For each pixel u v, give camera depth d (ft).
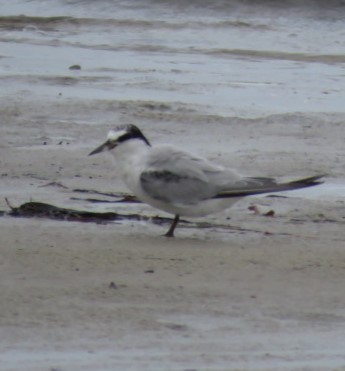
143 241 44.78
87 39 106.83
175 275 39.96
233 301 37.37
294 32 111.24
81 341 33.24
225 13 115.96
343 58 100.68
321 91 83.66
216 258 42.47
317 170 60.75
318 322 35.68
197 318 35.58
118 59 95.40
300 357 32.71
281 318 35.91
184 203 45.03
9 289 37.58
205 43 106.32
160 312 35.94
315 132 70.23
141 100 76.89
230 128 70.54
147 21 114.32
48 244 43.47
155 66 92.17
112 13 117.70
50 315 35.22
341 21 114.62
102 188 55.26
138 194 45.96
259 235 46.70
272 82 86.63
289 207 52.34
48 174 57.77
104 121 71.20
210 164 45.62
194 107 75.61
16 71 86.94
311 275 40.68
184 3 118.73
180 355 32.53
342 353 33.09
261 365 31.99
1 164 59.57
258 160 62.49
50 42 104.22
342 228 48.60
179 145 66.28
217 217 50.01
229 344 33.50
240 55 100.68
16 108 73.10
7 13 118.93
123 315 35.50
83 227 46.65
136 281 39.04
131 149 46.01
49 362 31.63
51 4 120.78
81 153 62.64
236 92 81.76
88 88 81.05
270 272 40.88
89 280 38.91
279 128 70.95
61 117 71.61
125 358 32.12
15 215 48.08
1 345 32.76
